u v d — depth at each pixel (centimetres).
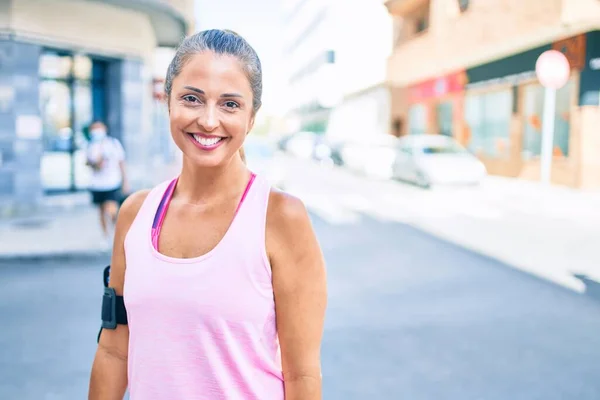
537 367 473
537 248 944
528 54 1992
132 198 149
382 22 3406
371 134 3641
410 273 785
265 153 2064
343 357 493
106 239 923
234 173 138
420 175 1814
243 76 131
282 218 133
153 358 131
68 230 1052
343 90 4462
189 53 131
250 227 132
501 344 523
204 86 129
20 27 1255
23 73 1274
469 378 452
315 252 136
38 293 680
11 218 1195
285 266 133
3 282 728
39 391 430
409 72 2756
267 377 134
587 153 1725
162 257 132
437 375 457
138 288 133
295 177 2317
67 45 1340
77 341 529
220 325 129
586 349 512
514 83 2081
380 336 543
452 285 723
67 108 1412
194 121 130
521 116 2056
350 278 758
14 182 1284
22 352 502
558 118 1839
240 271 129
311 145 3703
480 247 955
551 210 1362
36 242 932
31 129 1291
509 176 2114
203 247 134
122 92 1477
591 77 1711
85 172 1438
